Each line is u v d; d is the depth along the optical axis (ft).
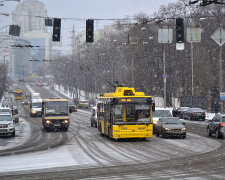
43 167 62.03
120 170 57.67
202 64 296.10
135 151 81.87
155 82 310.45
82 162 66.90
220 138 109.70
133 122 101.76
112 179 50.47
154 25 294.25
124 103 101.76
